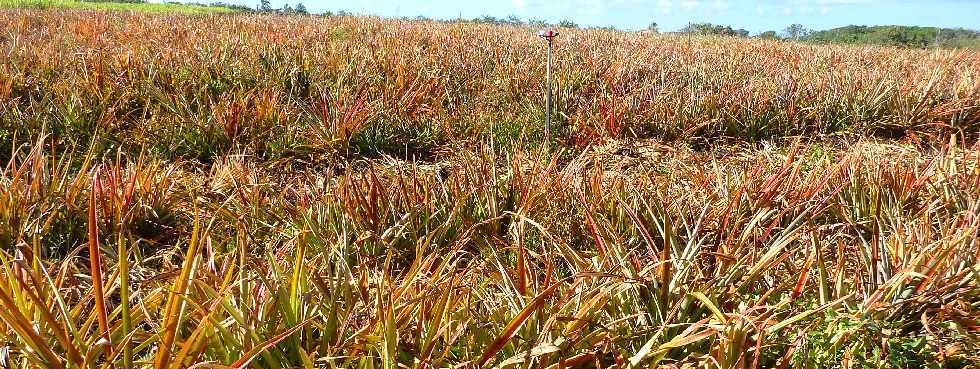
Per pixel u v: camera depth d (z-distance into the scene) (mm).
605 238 3158
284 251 3238
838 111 6676
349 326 2318
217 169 4527
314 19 18719
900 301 2477
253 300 2328
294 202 4285
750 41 17406
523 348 2311
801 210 3752
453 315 2393
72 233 3547
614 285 2412
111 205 3613
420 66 8062
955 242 2605
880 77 7766
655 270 2701
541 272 3250
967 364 2406
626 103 6234
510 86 7543
